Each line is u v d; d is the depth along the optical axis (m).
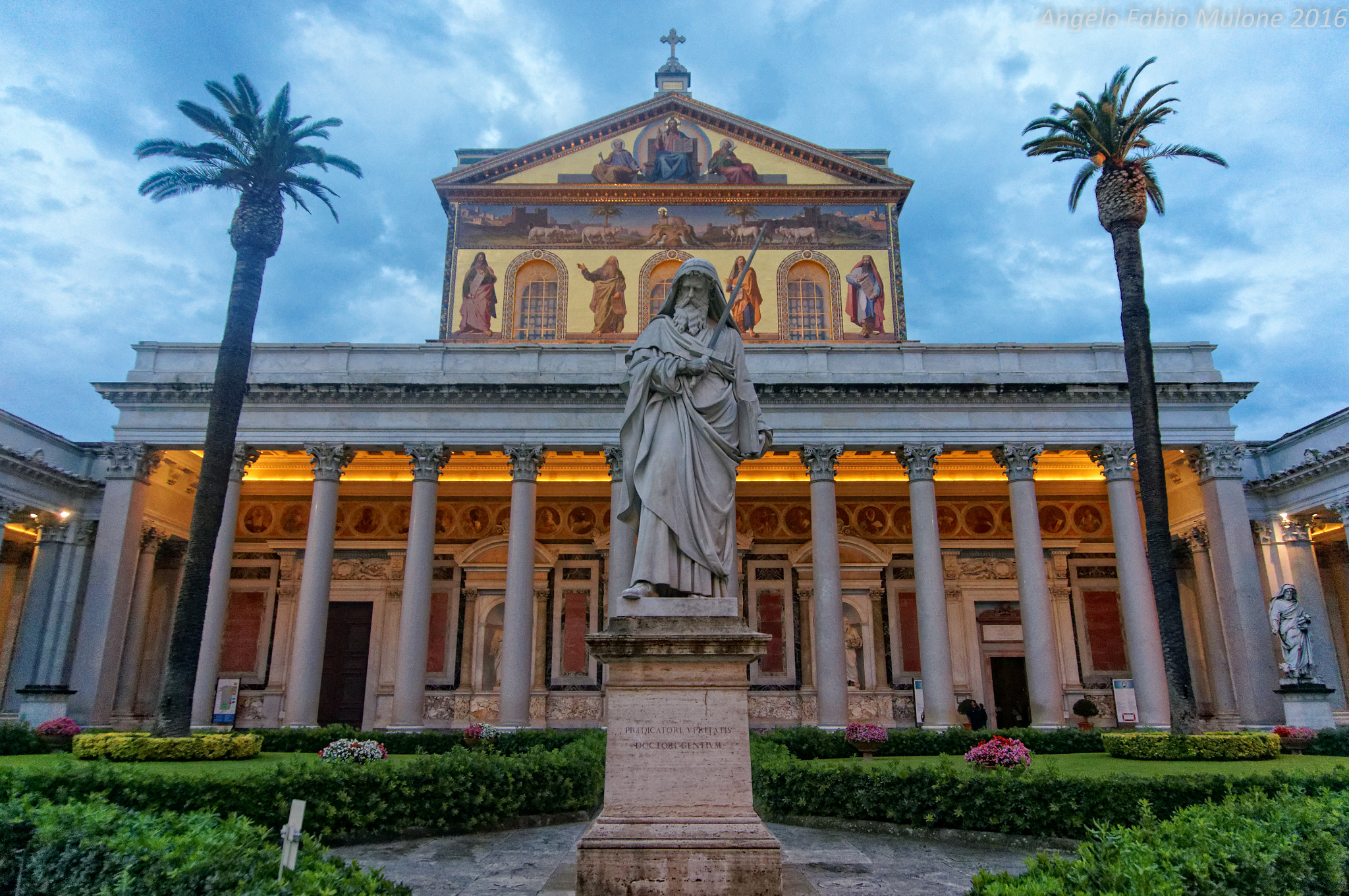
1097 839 6.34
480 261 36.31
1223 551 28.62
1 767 12.13
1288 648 27.33
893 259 36.69
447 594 34.25
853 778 13.75
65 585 31.64
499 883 9.16
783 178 37.50
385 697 33.06
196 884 5.45
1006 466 29.50
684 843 5.91
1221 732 22.91
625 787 6.15
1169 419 29.62
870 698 33.25
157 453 29.80
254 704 33.09
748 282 36.09
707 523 7.04
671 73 42.09
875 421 29.56
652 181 37.34
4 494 28.91
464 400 29.56
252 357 30.62
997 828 12.59
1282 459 32.97
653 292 36.31
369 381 29.31
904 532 35.28
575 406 29.47
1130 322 23.41
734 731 6.23
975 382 29.36
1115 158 24.47
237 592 34.44
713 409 7.39
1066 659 33.94
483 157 39.91
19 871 6.20
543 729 29.86
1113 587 34.78
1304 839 6.67
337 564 34.69
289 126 23.83
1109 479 29.23
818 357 30.94
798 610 34.19
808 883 7.66
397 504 35.22
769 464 35.72
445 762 13.30
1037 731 25.34
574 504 35.12
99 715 26.47
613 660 6.40
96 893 5.58
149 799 11.55
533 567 31.03
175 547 34.84
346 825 12.05
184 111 22.98
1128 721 31.67
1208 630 32.00
